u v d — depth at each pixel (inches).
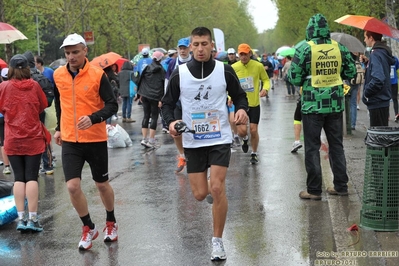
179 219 278.8
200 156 221.8
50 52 2053.4
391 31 309.7
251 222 268.1
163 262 222.7
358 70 534.0
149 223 274.2
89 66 235.6
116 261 225.8
